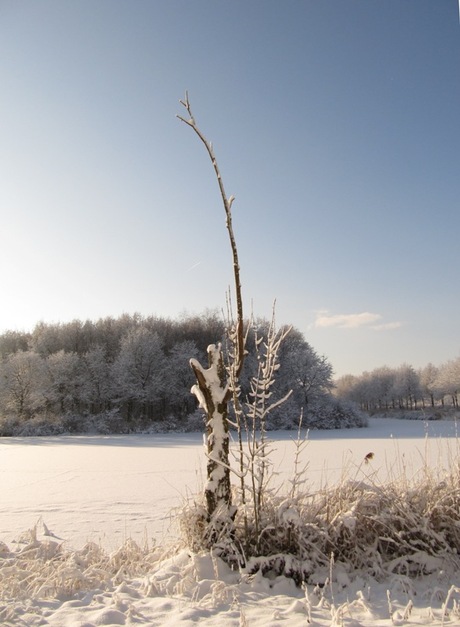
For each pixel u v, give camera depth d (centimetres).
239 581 363
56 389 4656
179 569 380
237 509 419
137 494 967
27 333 6059
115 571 418
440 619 292
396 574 369
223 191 397
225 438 431
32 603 337
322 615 301
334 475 1068
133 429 4203
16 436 3944
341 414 4494
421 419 5672
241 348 418
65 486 1102
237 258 406
